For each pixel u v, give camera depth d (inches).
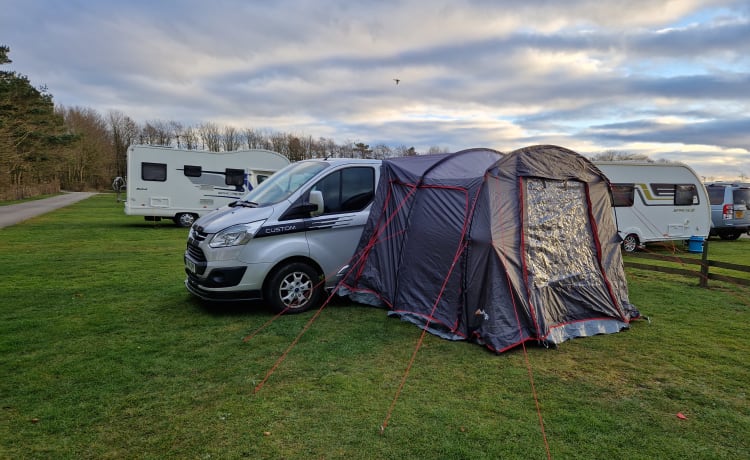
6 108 1448.1
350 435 124.7
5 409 134.8
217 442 120.1
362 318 229.5
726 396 153.9
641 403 147.9
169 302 254.1
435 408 140.8
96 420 129.6
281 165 733.9
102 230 651.5
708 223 557.0
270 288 228.7
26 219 828.6
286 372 164.2
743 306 274.4
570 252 222.5
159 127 3179.1
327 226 241.4
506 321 194.1
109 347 184.7
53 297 263.1
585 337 211.5
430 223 221.0
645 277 374.0
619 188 508.1
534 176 212.7
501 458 116.2
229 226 222.5
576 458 117.3
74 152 2465.6
